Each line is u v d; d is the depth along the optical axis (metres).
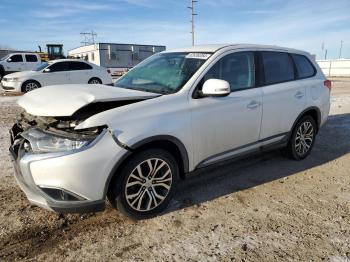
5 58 20.39
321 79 5.73
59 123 3.22
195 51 4.41
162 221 3.61
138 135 3.30
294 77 5.26
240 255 3.06
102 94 3.37
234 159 4.40
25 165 3.12
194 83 3.87
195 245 3.20
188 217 3.70
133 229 3.46
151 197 3.61
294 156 5.46
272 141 4.87
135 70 4.71
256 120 4.50
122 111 3.30
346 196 4.29
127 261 2.97
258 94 4.51
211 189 4.41
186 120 3.71
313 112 5.59
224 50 4.31
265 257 3.03
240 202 4.06
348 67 42.53
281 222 3.62
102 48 30.94
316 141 6.89
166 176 3.69
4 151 5.80
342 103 12.48
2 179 4.62
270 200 4.13
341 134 7.50
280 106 4.84
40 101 3.44
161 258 3.01
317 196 4.27
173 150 3.80
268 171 5.08
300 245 3.22
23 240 3.26
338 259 3.02
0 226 3.47
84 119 3.17
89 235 3.36
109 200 3.51
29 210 3.80
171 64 4.35
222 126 4.08
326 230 3.48
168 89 3.89
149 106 3.48
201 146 3.92
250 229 3.47
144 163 3.50
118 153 3.20
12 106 11.18
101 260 2.99
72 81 15.31
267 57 4.84
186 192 4.31
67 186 3.05
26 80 14.38
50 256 3.04
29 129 3.36
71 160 3.01
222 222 3.60
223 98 4.07
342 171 5.17
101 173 3.15
